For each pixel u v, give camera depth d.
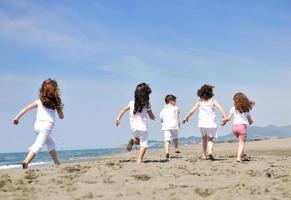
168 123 12.86
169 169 8.12
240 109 10.63
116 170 7.81
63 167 8.16
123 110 9.71
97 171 7.62
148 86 9.66
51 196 5.46
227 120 10.86
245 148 19.48
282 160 11.09
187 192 5.79
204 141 11.20
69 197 5.42
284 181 6.79
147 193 5.73
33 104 8.97
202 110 10.98
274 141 23.91
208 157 11.92
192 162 9.96
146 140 9.67
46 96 8.91
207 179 6.94
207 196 5.67
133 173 7.48
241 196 5.63
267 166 9.12
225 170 8.23
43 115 8.90
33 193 5.66
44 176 7.06
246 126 10.66
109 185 6.26
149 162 9.83
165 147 12.24
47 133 8.88
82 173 7.45
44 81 9.05
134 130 9.64
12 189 5.91
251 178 7.05
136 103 9.56
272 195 5.73
